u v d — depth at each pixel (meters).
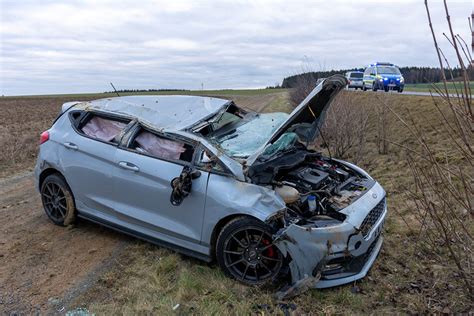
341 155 9.65
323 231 3.51
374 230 3.92
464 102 2.39
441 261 3.74
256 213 3.65
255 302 3.58
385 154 9.75
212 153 4.05
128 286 3.89
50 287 3.91
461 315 3.30
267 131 4.80
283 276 3.91
